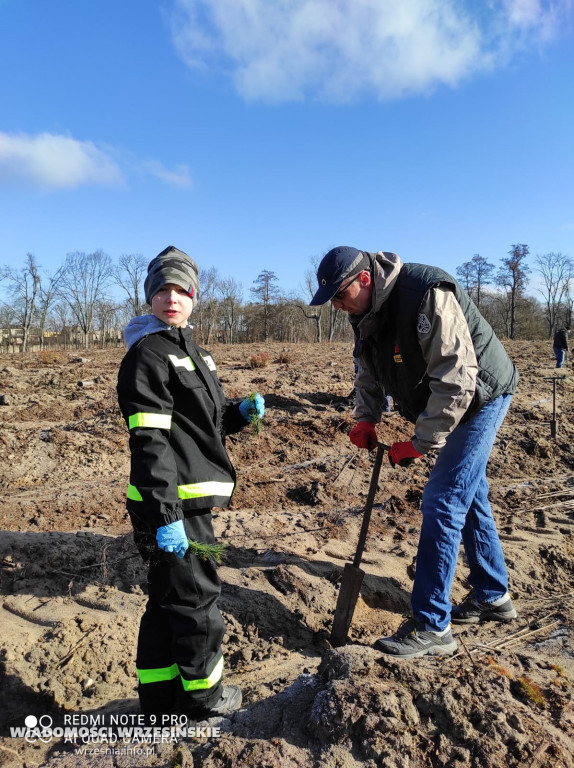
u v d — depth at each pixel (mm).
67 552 3824
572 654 3129
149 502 2203
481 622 3641
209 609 2463
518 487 5750
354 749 2135
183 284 2455
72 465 6430
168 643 2492
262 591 3723
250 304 67312
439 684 2385
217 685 2500
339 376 12836
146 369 2318
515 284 62844
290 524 4805
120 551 3928
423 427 2842
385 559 4273
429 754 2115
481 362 3043
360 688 2305
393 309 2959
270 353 23078
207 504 2459
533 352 22422
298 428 7379
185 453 2428
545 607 3797
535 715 2324
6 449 6652
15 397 9578
